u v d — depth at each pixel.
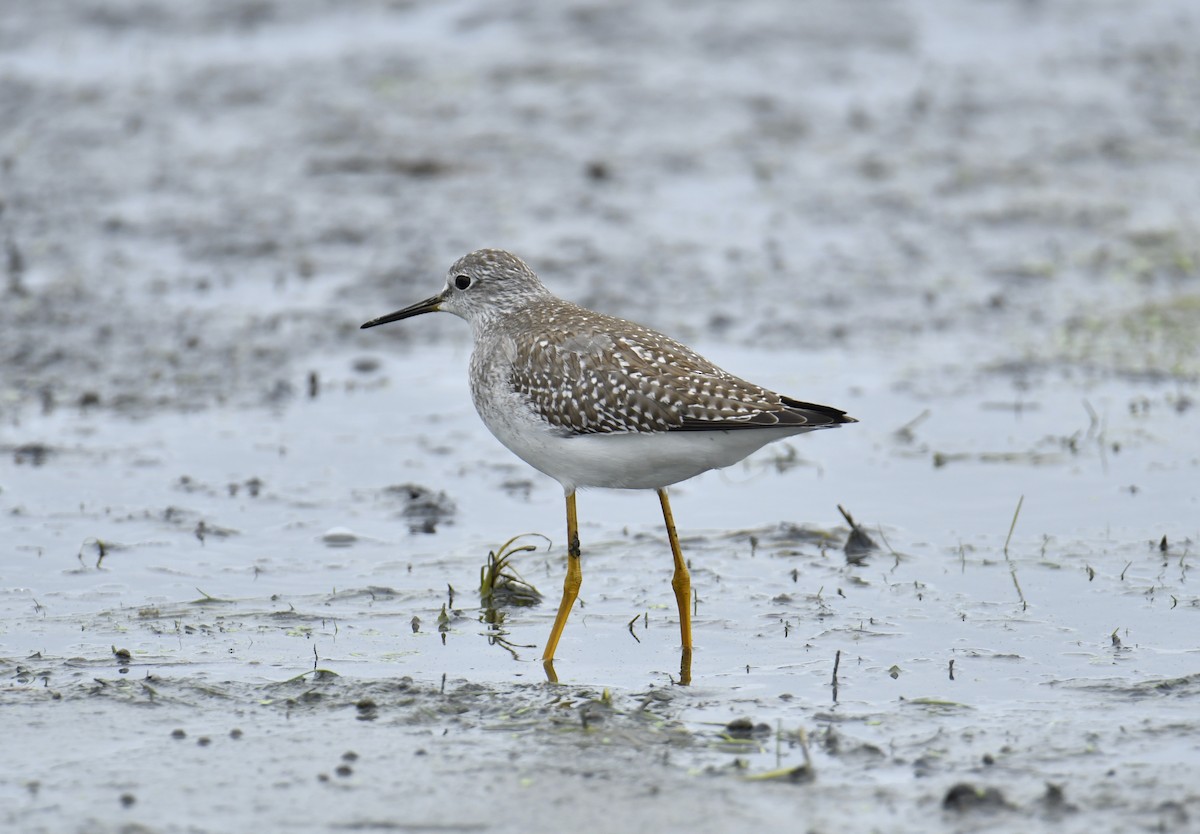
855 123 24.06
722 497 13.69
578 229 20.38
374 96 24.92
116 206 21.23
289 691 9.62
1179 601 10.94
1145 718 8.99
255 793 8.16
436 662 10.27
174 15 28.94
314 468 14.21
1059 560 11.81
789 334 17.47
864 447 14.60
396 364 17.03
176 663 10.17
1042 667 9.90
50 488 13.58
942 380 16.20
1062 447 14.30
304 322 17.86
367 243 20.02
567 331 10.57
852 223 20.78
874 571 11.80
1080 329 17.58
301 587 11.65
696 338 17.30
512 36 27.48
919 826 7.68
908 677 9.79
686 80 25.45
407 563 12.15
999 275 19.20
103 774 8.41
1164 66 26.58
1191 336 17.19
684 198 21.52
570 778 8.29
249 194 21.56
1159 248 19.78
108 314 17.94
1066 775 8.22
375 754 8.64
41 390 16.00
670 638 10.66
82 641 10.54
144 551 12.28
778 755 8.58
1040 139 23.53
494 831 7.71
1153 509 12.80
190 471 14.05
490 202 21.17
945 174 22.25
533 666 10.19
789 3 28.70
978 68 26.52
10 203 21.30
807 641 10.49
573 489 10.71
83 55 27.14
